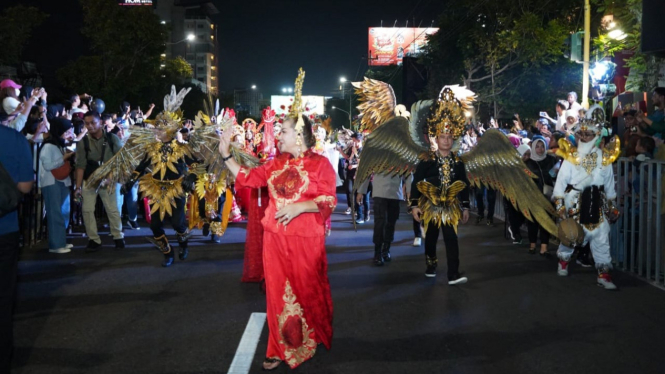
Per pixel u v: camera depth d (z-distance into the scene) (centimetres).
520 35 2503
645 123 921
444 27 2956
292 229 471
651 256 799
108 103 2950
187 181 845
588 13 1644
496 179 773
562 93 2669
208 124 842
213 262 887
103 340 536
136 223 1236
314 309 478
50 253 952
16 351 507
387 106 883
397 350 514
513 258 928
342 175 1712
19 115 901
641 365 480
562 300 677
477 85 2881
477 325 584
